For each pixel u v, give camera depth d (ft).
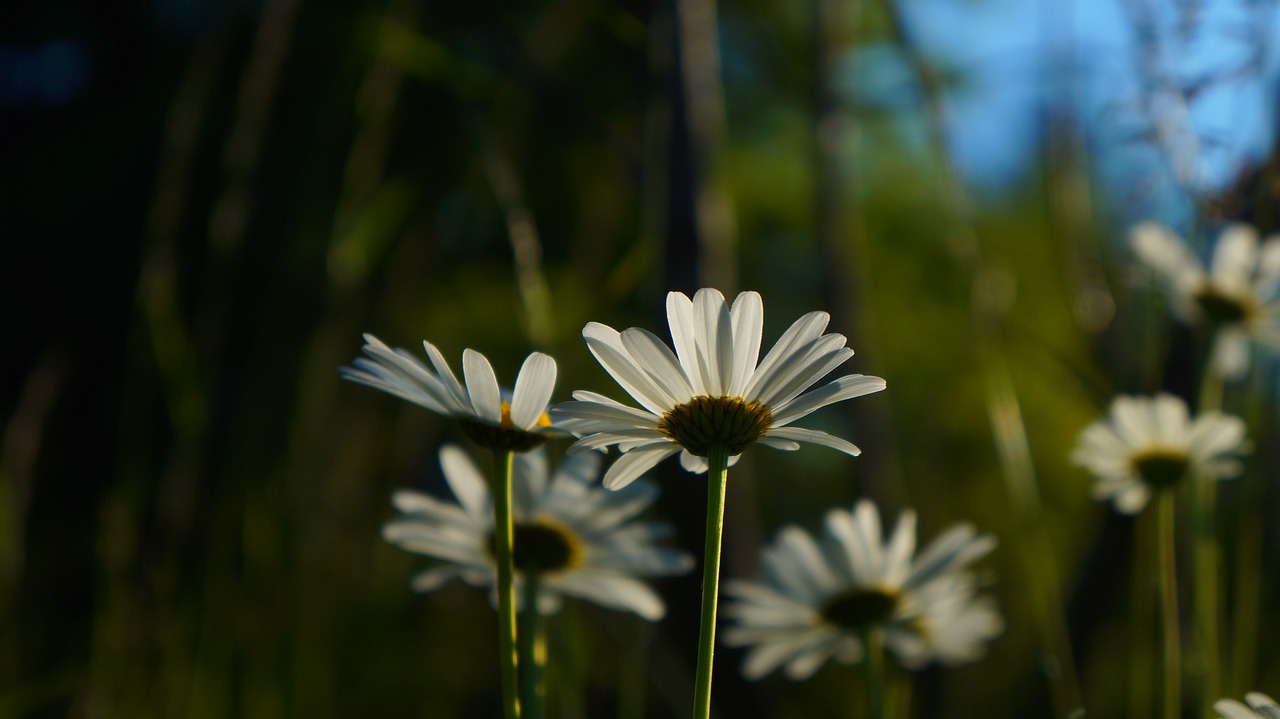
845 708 3.73
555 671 2.37
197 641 2.46
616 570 2.16
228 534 2.52
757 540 2.72
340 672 2.72
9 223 5.57
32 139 6.10
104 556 2.52
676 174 2.72
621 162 3.27
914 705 3.04
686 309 1.98
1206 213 2.43
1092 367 2.76
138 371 2.55
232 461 2.55
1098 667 2.83
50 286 5.47
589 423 1.99
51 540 3.76
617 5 2.79
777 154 5.72
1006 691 3.18
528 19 3.62
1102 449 2.35
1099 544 2.84
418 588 2.19
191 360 2.53
